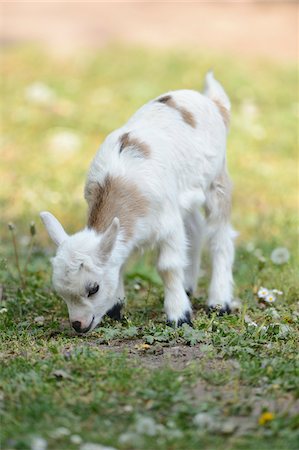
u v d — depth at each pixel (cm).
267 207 1733
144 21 3372
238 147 2091
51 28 3253
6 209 1691
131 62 2738
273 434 742
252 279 1266
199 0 3672
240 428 757
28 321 1096
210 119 1144
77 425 760
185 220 1173
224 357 933
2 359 939
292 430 753
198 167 1110
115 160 1045
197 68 2653
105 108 2338
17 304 1149
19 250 1445
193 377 859
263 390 838
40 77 2617
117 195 1023
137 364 905
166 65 2686
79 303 976
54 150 2064
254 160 2023
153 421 754
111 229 960
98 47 2986
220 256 1168
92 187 1058
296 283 1249
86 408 789
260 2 3569
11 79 2595
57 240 996
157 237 1055
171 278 1067
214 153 1136
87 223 1030
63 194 1767
